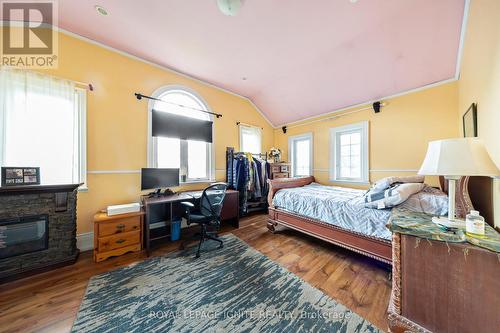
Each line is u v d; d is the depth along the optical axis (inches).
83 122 92.0
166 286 64.2
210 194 93.4
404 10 77.9
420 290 41.1
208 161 143.6
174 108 127.7
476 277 34.7
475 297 34.9
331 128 155.2
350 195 100.6
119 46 101.0
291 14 79.1
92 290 61.8
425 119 109.6
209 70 126.2
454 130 100.3
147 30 89.1
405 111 116.6
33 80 80.5
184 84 130.3
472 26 65.0
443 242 38.1
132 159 107.0
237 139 163.3
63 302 56.3
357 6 75.4
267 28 87.4
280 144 195.6
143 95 110.9
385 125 125.3
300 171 182.1
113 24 85.5
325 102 147.0
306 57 111.3
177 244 99.6
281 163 173.2
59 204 77.1
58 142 85.5
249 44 99.3
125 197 104.3
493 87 48.4
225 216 121.8
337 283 66.1
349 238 80.9
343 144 150.6
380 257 71.0
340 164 152.5
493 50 47.7
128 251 88.2
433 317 39.3
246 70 126.4
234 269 74.9
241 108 167.8
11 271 66.9
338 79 125.0
